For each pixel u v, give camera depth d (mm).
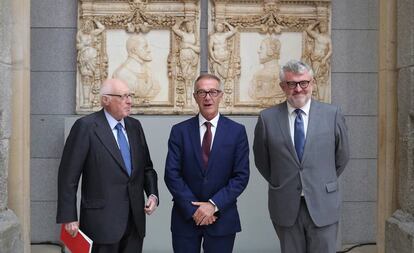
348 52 5352
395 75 3590
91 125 2988
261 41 5215
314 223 2840
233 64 5172
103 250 2979
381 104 3670
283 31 5230
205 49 5254
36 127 5234
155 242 4883
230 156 3018
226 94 5156
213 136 3049
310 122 2881
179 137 3078
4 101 3227
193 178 3029
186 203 2957
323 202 2854
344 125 2949
